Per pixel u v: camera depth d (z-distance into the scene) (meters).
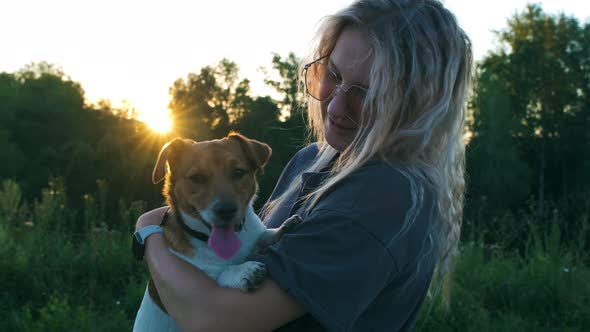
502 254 7.38
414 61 2.16
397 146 2.16
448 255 2.46
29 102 51.88
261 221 3.12
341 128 2.41
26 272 6.44
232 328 1.94
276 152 16.83
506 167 32.91
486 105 33.97
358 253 1.89
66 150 47.72
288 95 26.08
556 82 41.22
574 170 40.66
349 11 2.37
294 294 1.87
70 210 8.62
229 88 39.59
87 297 6.33
